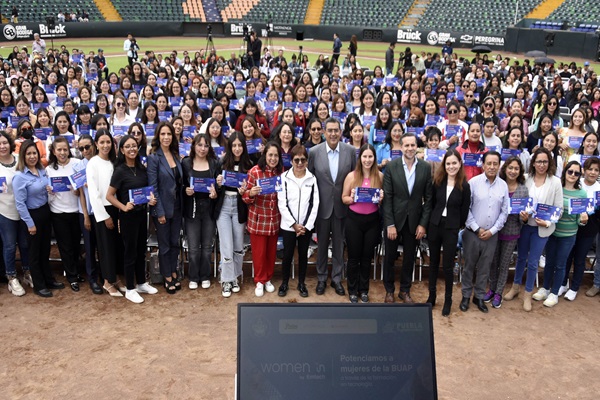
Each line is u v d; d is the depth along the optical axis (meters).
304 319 2.48
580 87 16.17
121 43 37.91
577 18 39.25
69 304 6.43
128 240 6.30
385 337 2.47
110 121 9.91
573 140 8.70
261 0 47.03
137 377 5.07
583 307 6.71
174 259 6.78
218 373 5.16
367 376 2.42
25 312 6.21
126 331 5.85
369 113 9.87
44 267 6.70
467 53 37.38
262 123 9.80
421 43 41.81
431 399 2.41
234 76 16.05
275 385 2.39
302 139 9.17
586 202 6.18
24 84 12.12
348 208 6.40
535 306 6.70
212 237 6.82
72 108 10.53
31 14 40.84
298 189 6.42
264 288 6.88
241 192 6.40
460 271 7.29
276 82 12.69
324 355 2.44
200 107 11.40
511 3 42.94
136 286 6.78
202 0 46.34
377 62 31.56
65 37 39.59
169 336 5.77
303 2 46.88
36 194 6.34
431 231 6.22
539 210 6.23
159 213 6.40
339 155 6.61
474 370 5.31
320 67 21.83
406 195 6.24
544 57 24.14
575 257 6.77
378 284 7.25
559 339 5.93
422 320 2.51
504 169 6.44
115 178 6.13
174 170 6.49
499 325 6.20
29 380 4.99
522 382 5.15
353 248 6.46
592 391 5.05
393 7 45.56
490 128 8.12
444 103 11.38
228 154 6.70
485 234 6.18
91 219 6.55
